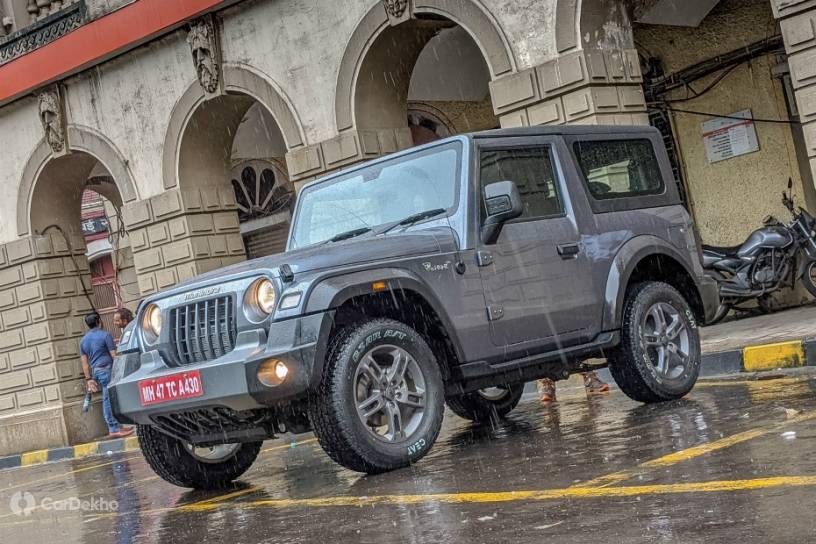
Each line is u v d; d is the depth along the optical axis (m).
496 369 6.80
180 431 6.90
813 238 12.81
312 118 14.00
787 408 6.30
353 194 7.46
